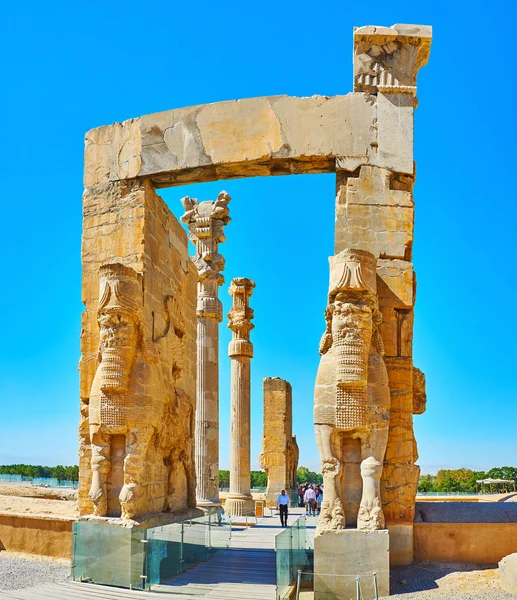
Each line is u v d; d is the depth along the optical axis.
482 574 11.41
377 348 12.45
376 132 13.49
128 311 13.06
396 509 12.27
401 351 12.84
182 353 15.96
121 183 14.63
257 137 13.88
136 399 13.00
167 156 14.33
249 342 28.05
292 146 13.66
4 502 22.02
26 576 12.85
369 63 13.72
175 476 14.74
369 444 11.97
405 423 12.59
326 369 12.16
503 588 10.56
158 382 13.60
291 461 36.53
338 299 12.12
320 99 13.75
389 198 13.27
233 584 12.40
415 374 13.38
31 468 61.12
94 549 12.44
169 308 15.03
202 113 14.25
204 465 23.33
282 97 13.90
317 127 13.64
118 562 12.16
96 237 14.66
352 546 11.44
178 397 15.02
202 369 23.92
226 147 14.00
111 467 13.26
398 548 12.00
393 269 13.05
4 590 11.75
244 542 18.45
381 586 11.23
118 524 12.53
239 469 27.14
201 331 24.19
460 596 10.41
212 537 16.55
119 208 14.54
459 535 12.20
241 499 26.78
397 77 13.64
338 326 12.04
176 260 16.05
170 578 12.91
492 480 45.94
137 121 14.66
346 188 13.35
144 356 13.27
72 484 41.72
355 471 12.09
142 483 13.12
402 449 12.48
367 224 13.19
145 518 12.79
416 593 10.91
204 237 24.78
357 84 13.70
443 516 12.62
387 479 12.37
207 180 14.77
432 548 12.17
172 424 14.39
